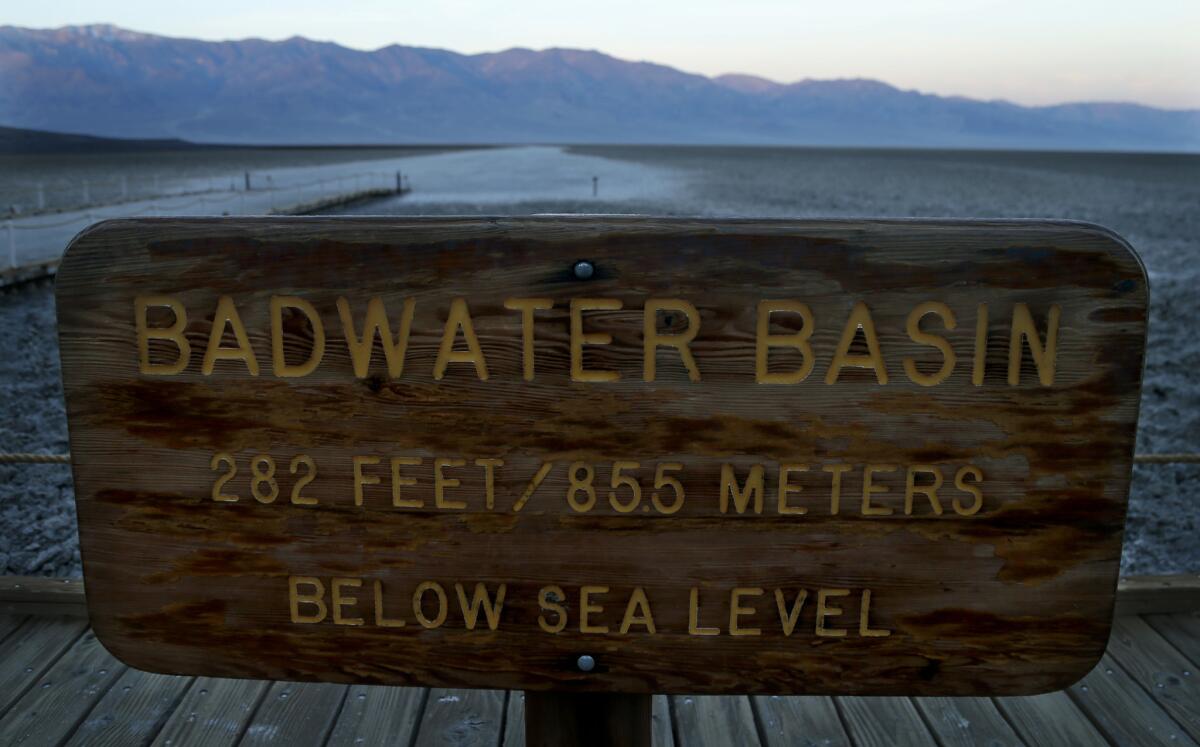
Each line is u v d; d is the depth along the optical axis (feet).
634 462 5.23
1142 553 19.90
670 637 5.44
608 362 5.12
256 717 8.98
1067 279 4.95
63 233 69.05
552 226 5.00
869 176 256.93
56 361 35.09
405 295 5.09
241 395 5.23
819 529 5.27
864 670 5.45
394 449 5.26
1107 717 9.06
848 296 5.01
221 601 5.50
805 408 5.14
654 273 5.02
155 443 5.31
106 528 5.43
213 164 341.82
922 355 5.06
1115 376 5.03
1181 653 10.12
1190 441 27.07
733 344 5.08
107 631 5.56
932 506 5.22
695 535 5.31
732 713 9.21
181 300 5.14
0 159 424.87
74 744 8.57
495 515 5.32
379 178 201.98
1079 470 5.14
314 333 5.15
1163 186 219.20
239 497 5.36
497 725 8.87
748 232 4.97
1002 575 5.29
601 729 5.88
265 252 5.08
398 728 8.82
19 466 23.59
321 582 5.44
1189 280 56.75
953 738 8.77
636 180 225.76
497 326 5.10
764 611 5.39
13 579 11.02
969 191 183.83
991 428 5.11
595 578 5.38
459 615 5.46
